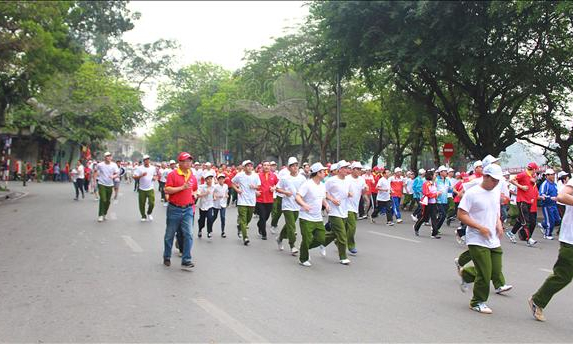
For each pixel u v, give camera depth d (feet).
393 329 17.39
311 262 30.37
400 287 23.93
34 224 44.34
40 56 60.03
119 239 36.65
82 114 116.26
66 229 41.45
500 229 20.66
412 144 104.68
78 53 72.79
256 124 149.07
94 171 78.28
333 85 104.22
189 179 27.48
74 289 21.86
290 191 33.09
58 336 15.96
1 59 60.18
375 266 29.37
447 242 40.52
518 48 65.46
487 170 20.01
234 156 192.34
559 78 62.69
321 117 116.88
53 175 144.56
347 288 23.47
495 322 18.63
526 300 22.11
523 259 33.45
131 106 150.20
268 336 16.31
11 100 75.56
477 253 20.08
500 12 56.70
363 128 116.67
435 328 17.66
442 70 66.85
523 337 17.03
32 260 28.04
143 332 16.47
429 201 43.73
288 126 136.87
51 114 112.27
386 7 63.10
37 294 20.90
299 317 18.49
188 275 25.35
